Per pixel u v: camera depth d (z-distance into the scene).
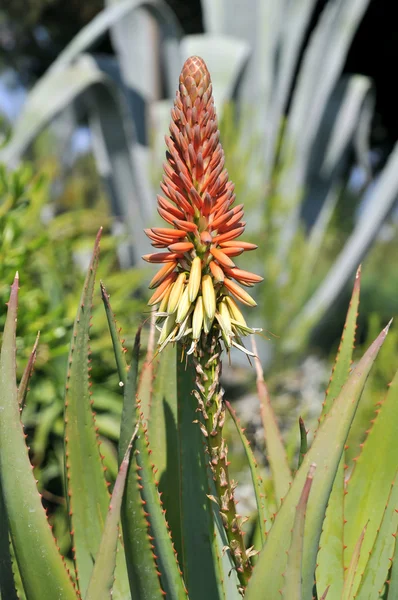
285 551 1.29
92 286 1.57
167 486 1.73
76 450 1.64
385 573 1.60
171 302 1.35
